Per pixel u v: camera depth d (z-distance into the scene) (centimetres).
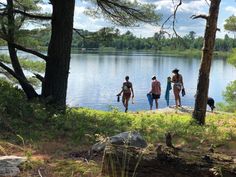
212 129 1480
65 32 1694
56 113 1470
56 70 1695
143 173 649
